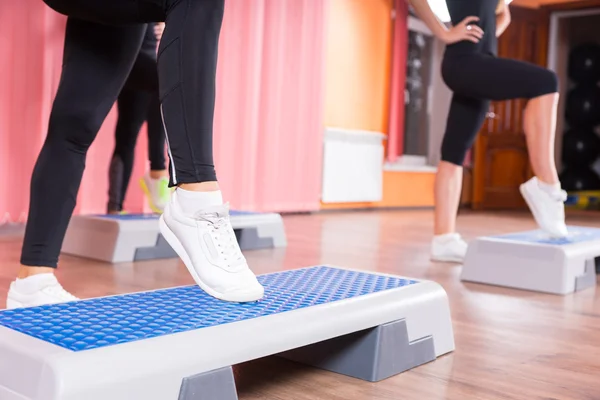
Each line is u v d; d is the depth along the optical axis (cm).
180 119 110
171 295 123
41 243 135
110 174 292
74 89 130
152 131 278
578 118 763
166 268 241
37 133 324
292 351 134
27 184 324
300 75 494
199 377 92
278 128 480
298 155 501
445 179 280
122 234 251
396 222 479
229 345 97
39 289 134
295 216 495
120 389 84
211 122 112
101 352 85
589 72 757
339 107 558
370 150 578
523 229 458
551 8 736
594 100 753
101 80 131
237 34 434
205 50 109
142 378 86
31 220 134
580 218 601
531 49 727
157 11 115
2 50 309
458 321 173
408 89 650
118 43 132
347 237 366
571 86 790
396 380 122
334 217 506
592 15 784
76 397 80
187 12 109
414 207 650
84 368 82
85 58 130
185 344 93
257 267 247
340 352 126
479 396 114
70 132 132
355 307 120
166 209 119
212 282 114
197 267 115
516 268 226
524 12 714
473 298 206
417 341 132
